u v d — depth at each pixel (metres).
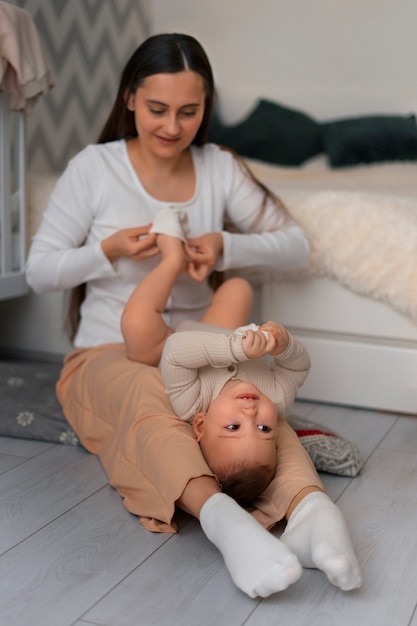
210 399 1.47
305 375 1.58
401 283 1.98
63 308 2.29
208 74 1.77
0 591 1.15
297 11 3.55
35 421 1.84
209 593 1.16
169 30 3.73
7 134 2.15
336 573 1.12
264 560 1.12
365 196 2.08
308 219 2.08
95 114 3.34
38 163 3.00
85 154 1.87
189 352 1.42
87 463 1.68
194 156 1.94
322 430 1.77
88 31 3.26
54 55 3.07
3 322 2.50
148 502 1.38
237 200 1.97
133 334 1.65
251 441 1.33
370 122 3.36
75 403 1.77
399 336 2.04
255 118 3.54
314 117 3.57
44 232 1.86
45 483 1.57
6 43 1.97
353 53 3.49
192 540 1.33
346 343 2.10
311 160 3.47
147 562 1.25
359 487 1.57
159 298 1.68
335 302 2.09
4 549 1.28
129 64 1.77
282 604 1.13
